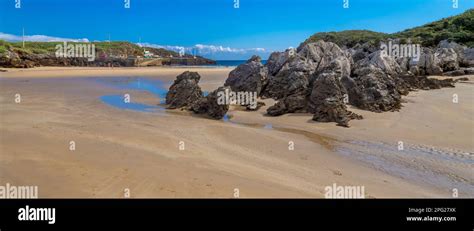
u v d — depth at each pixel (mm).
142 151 15688
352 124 23094
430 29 97062
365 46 68438
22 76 62906
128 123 22578
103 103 31641
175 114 26969
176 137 18953
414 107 27938
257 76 33656
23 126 20266
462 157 16344
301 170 14281
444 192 12344
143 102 32875
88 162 13719
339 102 24562
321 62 36969
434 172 14453
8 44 108250
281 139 19484
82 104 30531
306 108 26875
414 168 14930
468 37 75688
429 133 20609
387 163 15570
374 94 27672
